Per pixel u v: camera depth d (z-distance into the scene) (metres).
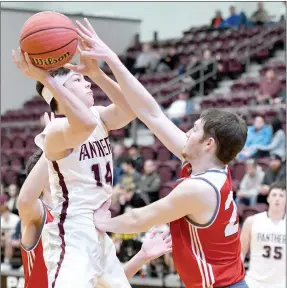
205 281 2.84
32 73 2.78
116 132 13.80
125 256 7.36
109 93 3.22
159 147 12.01
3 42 17.23
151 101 3.13
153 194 9.80
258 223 5.77
